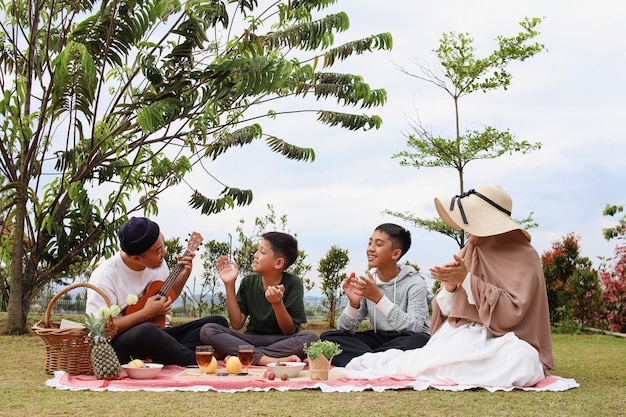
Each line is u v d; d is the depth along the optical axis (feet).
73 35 22.58
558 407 8.77
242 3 24.23
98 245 25.27
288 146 29.25
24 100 23.22
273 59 23.22
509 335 10.65
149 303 12.03
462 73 33.53
